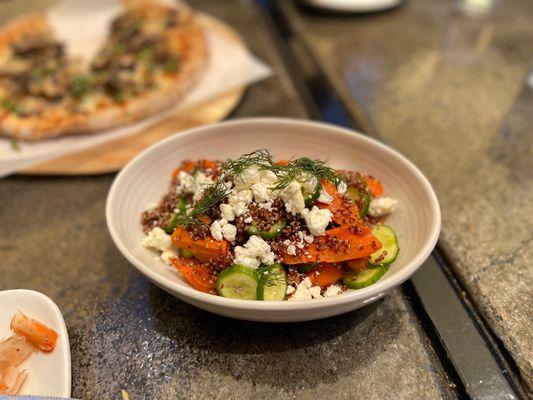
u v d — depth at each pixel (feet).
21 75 1.91
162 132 1.60
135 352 0.95
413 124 1.59
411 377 0.90
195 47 1.99
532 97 1.74
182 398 0.88
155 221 1.09
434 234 0.91
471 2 2.53
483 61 2.00
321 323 0.99
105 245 1.20
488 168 1.38
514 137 1.52
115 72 1.87
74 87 1.83
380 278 0.95
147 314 1.02
